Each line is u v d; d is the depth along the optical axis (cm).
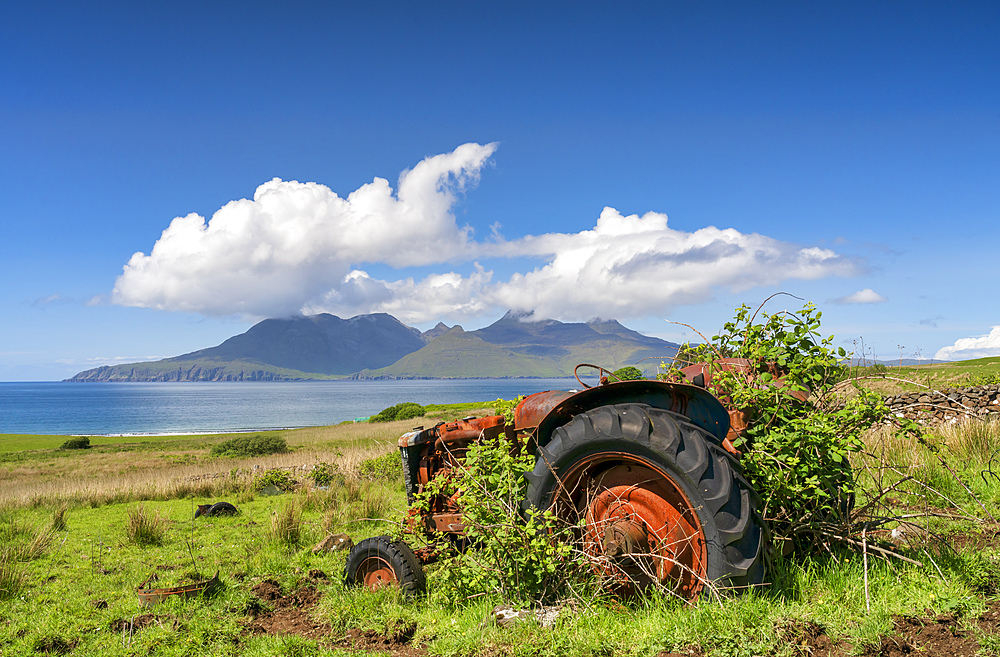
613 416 339
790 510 362
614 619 322
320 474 1469
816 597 320
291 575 541
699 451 316
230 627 422
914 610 299
